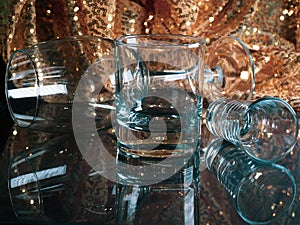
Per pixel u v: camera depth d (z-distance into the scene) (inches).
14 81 25.2
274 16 35.5
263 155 22.2
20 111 25.3
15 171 20.6
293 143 22.5
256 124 23.1
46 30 32.0
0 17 30.5
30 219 15.9
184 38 22.9
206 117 26.0
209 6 33.5
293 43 35.9
